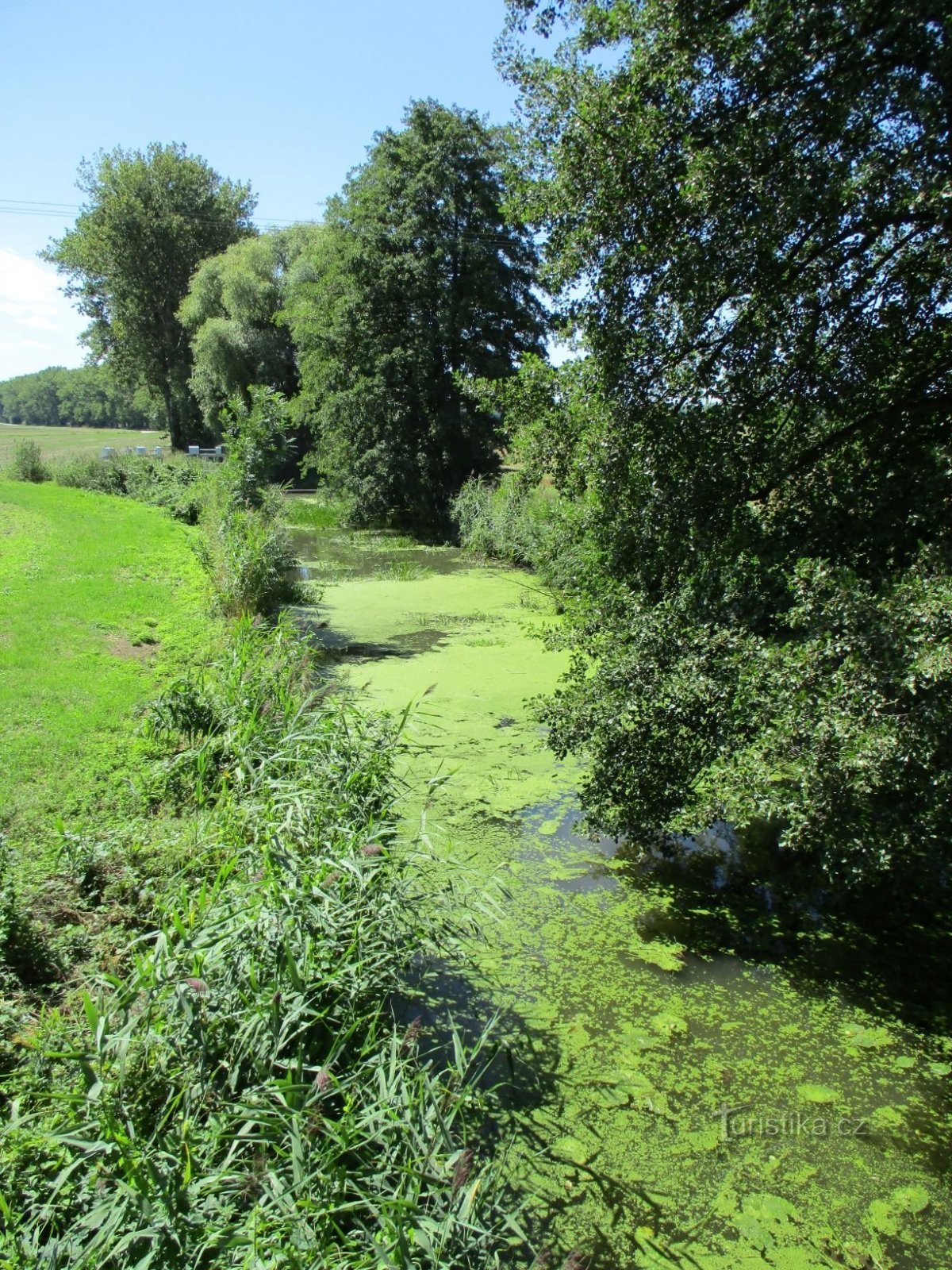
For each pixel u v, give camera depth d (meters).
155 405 48.50
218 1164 2.88
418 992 4.11
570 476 6.81
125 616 10.12
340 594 15.10
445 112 22.64
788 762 4.58
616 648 5.63
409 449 23.94
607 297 5.95
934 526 5.35
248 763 5.59
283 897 3.67
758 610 5.36
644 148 5.47
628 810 5.59
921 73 5.12
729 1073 4.05
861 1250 3.18
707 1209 3.35
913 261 5.86
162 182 41.41
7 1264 2.44
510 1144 3.62
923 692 4.09
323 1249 2.55
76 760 6.11
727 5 5.32
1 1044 3.35
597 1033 4.31
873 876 4.78
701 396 6.10
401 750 5.93
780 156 5.44
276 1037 3.17
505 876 5.75
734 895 5.66
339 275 23.66
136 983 3.15
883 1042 4.27
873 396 6.09
